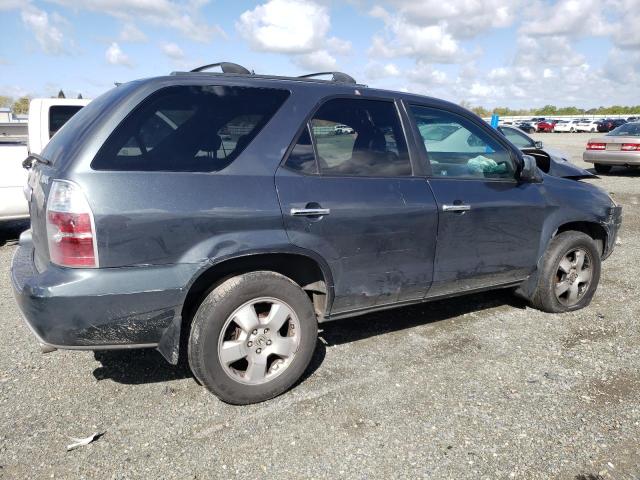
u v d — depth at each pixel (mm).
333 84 3457
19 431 2850
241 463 2615
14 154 6898
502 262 4152
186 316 3092
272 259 3139
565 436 2842
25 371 3514
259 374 3094
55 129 7461
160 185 2727
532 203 4234
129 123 2752
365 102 3529
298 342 3199
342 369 3584
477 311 4699
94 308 2623
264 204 2955
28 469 2551
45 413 3025
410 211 3504
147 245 2688
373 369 3586
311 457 2662
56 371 3521
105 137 2693
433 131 3850
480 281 4094
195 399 3195
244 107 3064
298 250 3082
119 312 2676
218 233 2840
